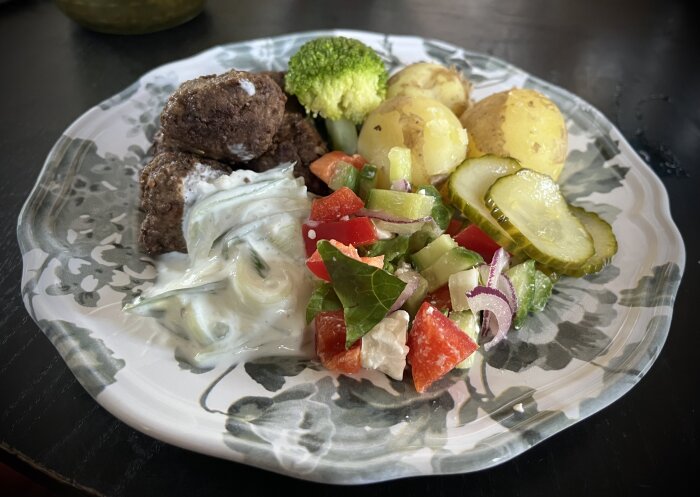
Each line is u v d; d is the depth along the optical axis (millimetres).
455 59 297
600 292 197
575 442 164
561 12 385
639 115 299
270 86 210
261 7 368
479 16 375
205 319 176
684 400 176
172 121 201
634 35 365
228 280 181
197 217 194
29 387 167
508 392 166
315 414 156
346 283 171
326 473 139
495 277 188
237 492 148
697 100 312
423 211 199
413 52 297
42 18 344
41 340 180
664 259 201
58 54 317
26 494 205
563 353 178
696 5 395
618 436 166
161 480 149
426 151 217
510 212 199
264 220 194
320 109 240
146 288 188
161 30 340
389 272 188
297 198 205
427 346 167
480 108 236
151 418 146
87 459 151
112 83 301
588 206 229
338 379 169
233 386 163
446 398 164
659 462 161
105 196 217
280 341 178
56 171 218
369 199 204
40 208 203
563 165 238
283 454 141
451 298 182
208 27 347
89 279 185
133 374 158
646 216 219
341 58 239
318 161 225
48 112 279
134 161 234
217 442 142
